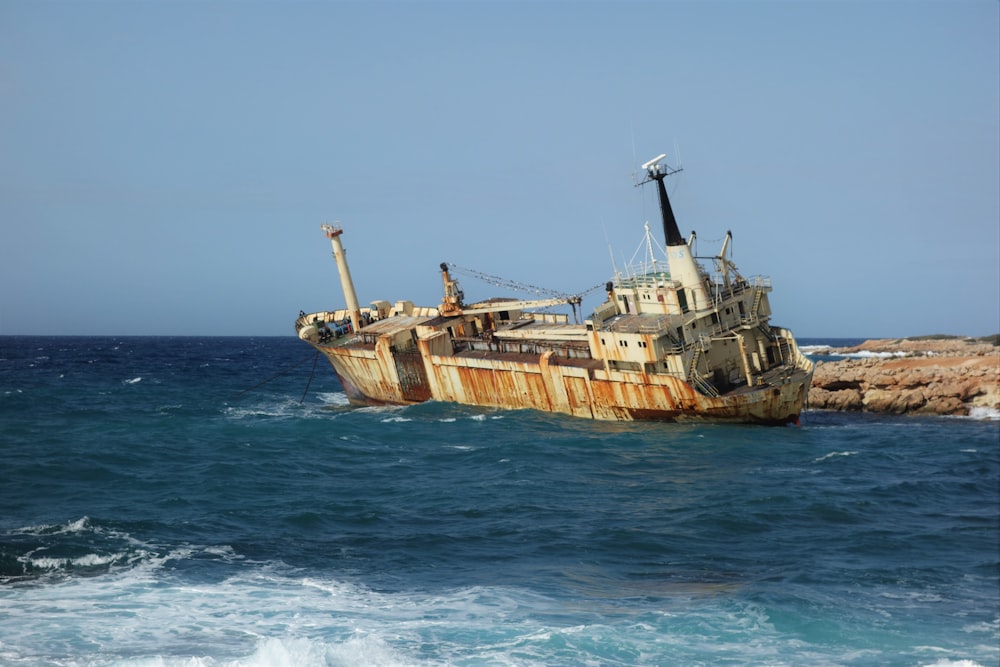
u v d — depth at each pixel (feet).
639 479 184.65
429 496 170.81
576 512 158.81
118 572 121.39
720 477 185.68
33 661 93.66
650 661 98.68
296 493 172.35
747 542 141.49
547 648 100.83
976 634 106.93
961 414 264.52
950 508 162.81
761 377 236.43
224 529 144.66
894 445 219.20
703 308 232.32
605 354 239.71
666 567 129.39
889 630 107.65
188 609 109.40
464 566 128.67
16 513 153.48
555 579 123.44
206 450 217.97
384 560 130.72
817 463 198.59
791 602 115.34
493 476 189.06
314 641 99.71
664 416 236.84
